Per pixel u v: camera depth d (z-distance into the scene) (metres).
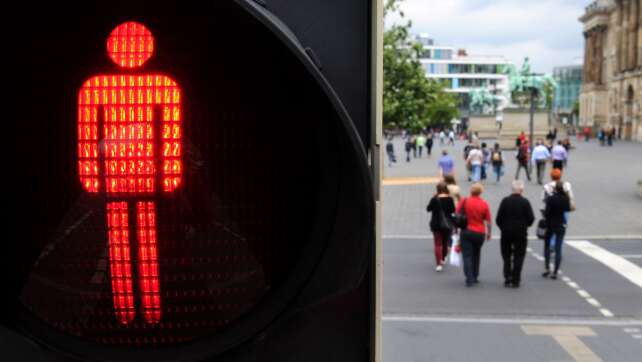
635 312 11.05
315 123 1.32
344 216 1.30
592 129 134.50
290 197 1.33
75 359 1.31
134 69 1.31
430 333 9.90
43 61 1.30
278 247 1.34
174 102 1.31
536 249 16.88
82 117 1.31
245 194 1.33
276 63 1.31
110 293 1.32
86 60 1.31
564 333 9.90
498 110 102.69
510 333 9.90
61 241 1.31
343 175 1.29
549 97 80.50
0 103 1.31
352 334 1.42
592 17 140.25
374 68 1.39
